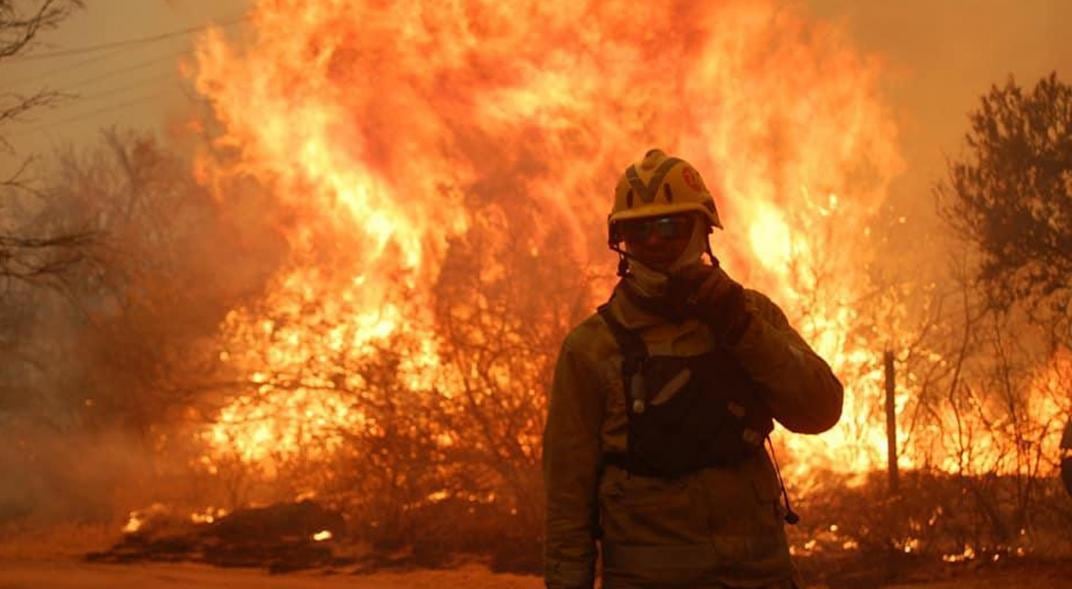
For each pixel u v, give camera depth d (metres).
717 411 3.96
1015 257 15.62
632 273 4.11
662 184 4.06
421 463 17.19
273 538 17.47
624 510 4.00
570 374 4.10
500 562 15.25
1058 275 15.45
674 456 3.95
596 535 4.13
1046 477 14.27
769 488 4.04
